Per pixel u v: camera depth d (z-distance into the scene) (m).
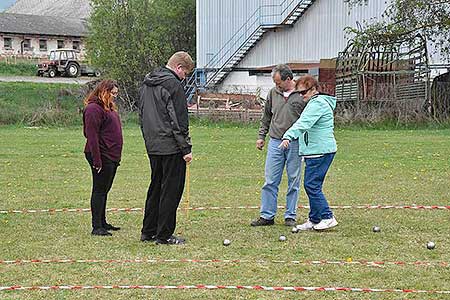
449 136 23.55
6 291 6.23
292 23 37.19
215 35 39.53
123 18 41.25
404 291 6.19
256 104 33.97
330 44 36.47
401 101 28.34
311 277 6.64
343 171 14.65
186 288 6.28
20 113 30.86
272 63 38.09
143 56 41.31
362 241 8.14
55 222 9.40
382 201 10.92
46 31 77.38
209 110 31.48
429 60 32.31
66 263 7.19
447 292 6.16
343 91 30.47
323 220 8.70
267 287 6.30
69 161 17.16
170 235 8.07
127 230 8.88
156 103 7.81
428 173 14.27
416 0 29.50
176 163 7.89
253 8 38.34
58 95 37.25
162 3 42.00
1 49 75.19
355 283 6.44
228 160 17.05
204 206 10.60
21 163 16.66
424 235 8.46
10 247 7.92
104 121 8.38
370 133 25.14
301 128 8.35
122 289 6.27
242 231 8.74
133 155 18.31
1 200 11.31
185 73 8.00
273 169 9.00
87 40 42.53
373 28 30.28
